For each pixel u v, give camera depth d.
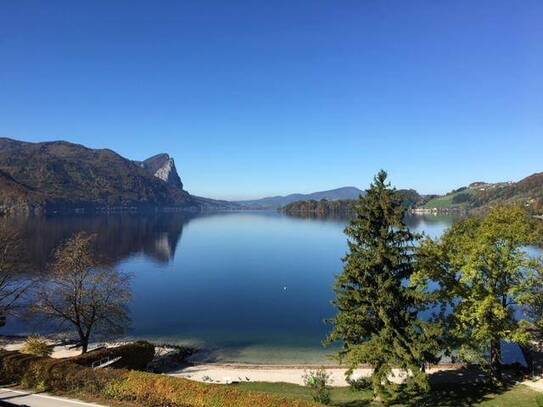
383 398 27.70
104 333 47.44
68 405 22.55
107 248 151.88
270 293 87.31
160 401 22.77
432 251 32.44
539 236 31.08
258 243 182.50
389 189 28.77
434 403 30.06
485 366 36.94
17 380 26.36
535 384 33.19
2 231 50.59
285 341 56.94
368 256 28.55
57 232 179.00
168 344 54.72
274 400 21.17
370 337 29.31
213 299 81.88
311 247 168.50
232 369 44.88
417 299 29.19
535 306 33.84
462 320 31.06
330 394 33.56
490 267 30.80
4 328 60.72
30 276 68.38
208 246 170.12
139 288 92.12
